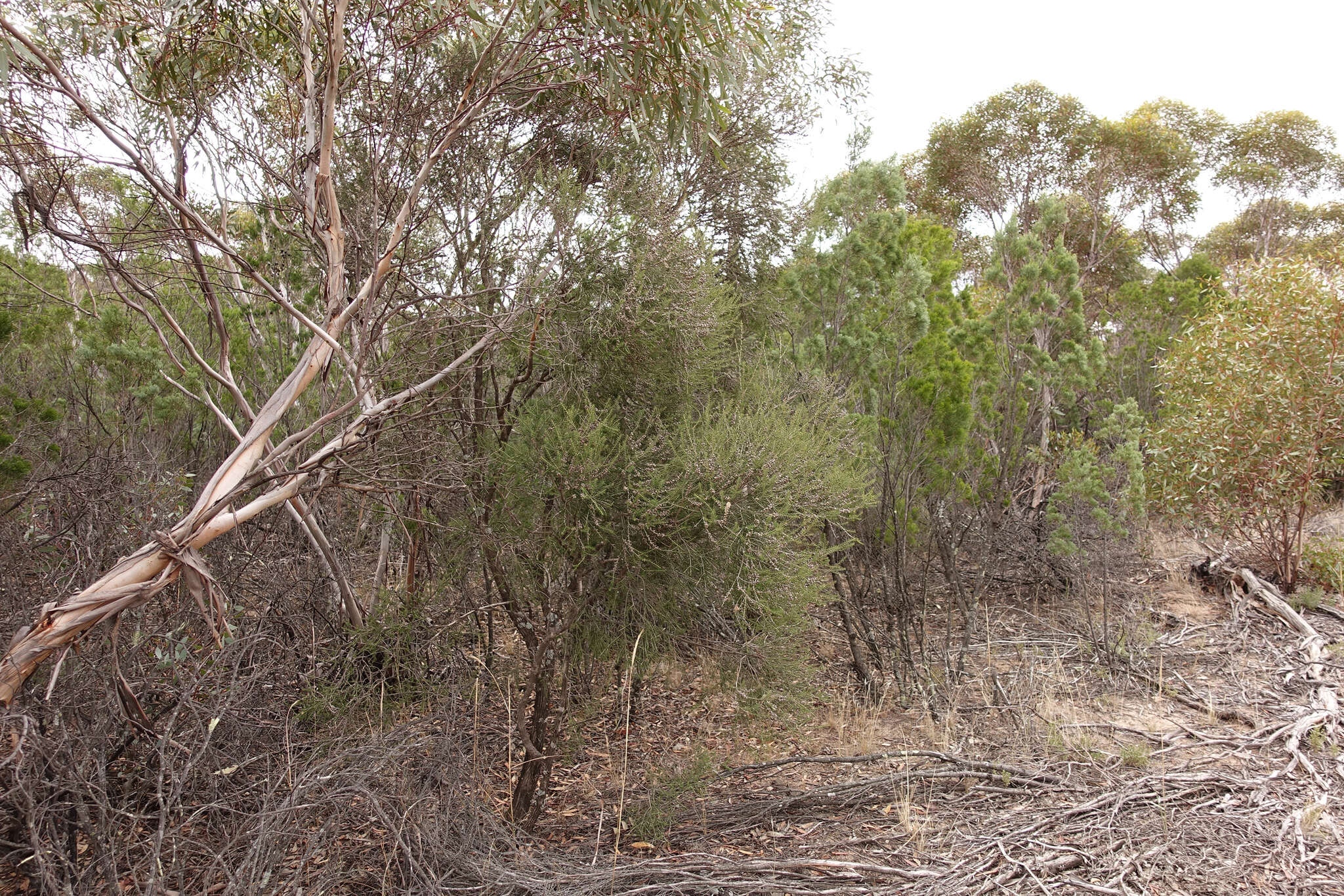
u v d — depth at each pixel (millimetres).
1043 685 5176
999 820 3604
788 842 3541
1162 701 5098
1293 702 4859
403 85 3785
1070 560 6711
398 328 3611
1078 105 18266
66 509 3230
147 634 2953
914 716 4969
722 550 3299
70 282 6109
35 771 2406
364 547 5410
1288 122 20906
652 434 3691
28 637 2189
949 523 5914
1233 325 7105
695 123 3711
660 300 3566
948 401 5746
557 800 4035
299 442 2799
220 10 3471
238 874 2449
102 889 2504
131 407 5324
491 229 3943
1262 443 6668
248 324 4836
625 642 3596
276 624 3943
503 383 4129
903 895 3023
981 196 18828
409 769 3162
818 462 3619
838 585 5277
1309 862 3186
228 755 3002
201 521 2465
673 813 3594
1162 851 3270
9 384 5680
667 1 3225
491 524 3629
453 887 2855
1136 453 6191
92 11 2951
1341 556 6789
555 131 4359
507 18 3303
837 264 5652
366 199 3779
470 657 4227
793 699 3762
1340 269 6668
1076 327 7125
